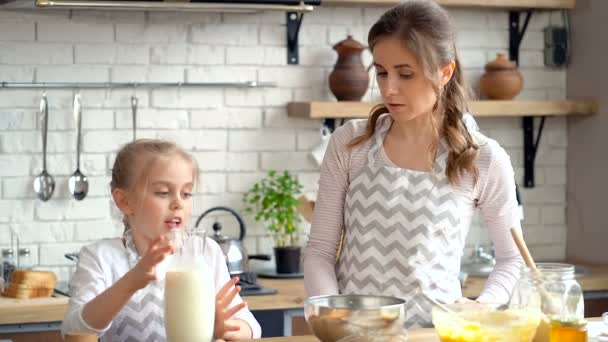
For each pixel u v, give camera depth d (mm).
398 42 2199
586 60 4172
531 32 4281
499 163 2316
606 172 4066
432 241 2309
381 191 2332
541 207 4312
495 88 4031
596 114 4121
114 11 3742
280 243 3889
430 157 2332
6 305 3115
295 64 3957
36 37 3660
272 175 3881
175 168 2107
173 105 3822
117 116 3762
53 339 3193
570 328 1825
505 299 2248
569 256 4320
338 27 4004
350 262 2357
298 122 3973
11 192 3658
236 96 3898
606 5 4035
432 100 2250
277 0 3592
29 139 3672
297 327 3432
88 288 2119
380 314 1739
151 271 1826
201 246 1884
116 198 2184
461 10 4176
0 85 3605
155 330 2133
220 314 1974
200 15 3838
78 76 3711
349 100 3848
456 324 1768
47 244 3699
